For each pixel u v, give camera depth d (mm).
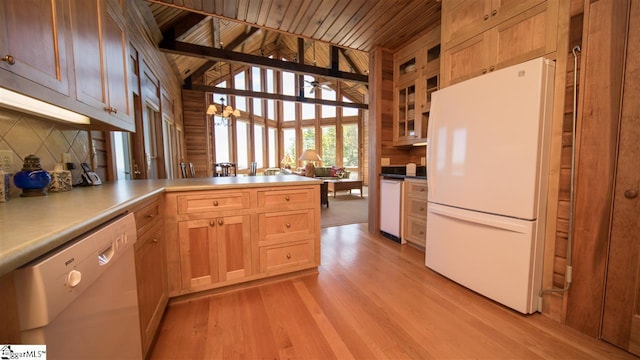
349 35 2936
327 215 4664
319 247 2229
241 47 7426
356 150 9984
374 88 3330
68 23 1104
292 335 1465
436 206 2182
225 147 8312
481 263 1827
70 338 624
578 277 1464
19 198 1146
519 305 1624
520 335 1457
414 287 2014
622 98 1283
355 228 3779
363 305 1769
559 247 1569
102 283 789
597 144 1370
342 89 9867
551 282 1604
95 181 1765
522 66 1534
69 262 614
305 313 1677
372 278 2172
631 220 1277
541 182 1546
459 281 2004
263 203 1981
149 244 1346
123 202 1025
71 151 1736
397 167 3297
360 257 2643
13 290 504
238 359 1288
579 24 1449
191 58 5500
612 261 1343
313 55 8023
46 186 1264
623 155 1290
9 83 783
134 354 1032
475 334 1469
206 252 1818
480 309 1711
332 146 10172
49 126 1522
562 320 1542
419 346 1379
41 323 523
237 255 1917
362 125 9742
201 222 1785
